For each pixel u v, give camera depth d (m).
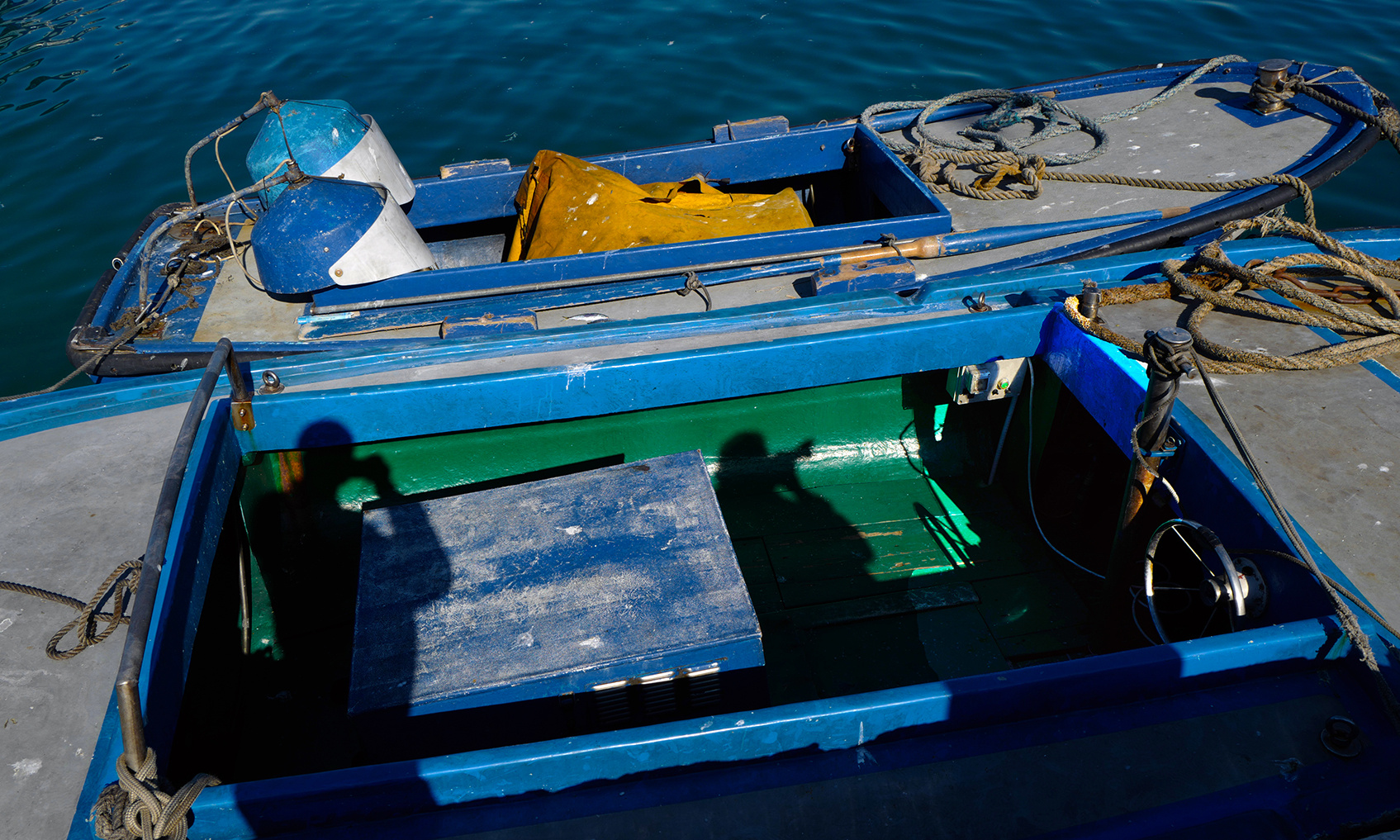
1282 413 2.88
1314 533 2.46
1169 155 5.20
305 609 3.58
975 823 2.04
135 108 9.55
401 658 2.52
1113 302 3.50
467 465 3.81
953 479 4.27
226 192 8.13
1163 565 3.14
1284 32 9.67
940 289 3.80
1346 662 2.28
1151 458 2.78
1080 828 2.02
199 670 2.96
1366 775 2.06
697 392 3.45
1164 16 10.24
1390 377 3.01
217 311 4.48
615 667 2.46
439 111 9.19
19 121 9.37
